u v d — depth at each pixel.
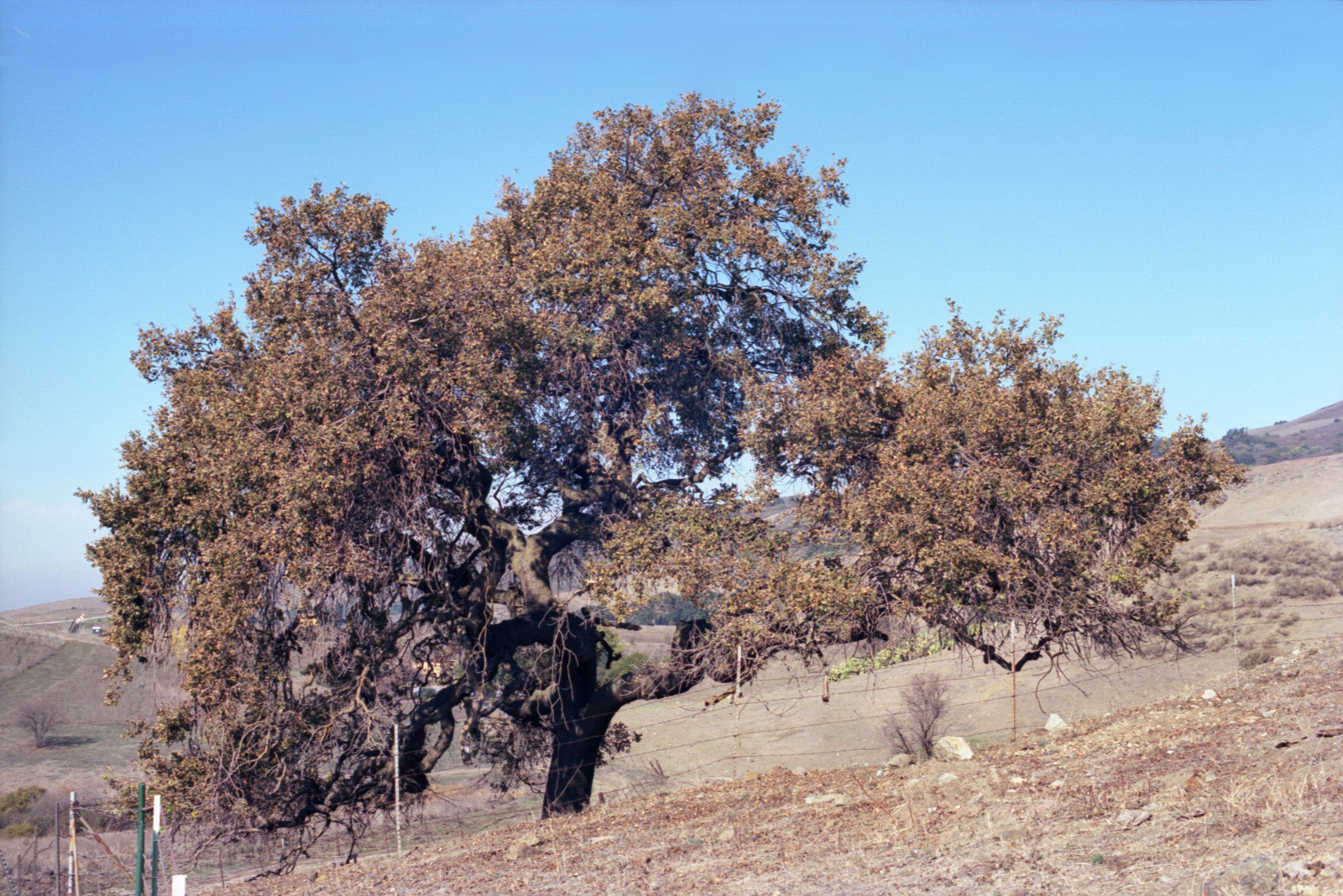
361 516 16.20
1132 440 14.09
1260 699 12.84
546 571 19.61
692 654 17.84
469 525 19.11
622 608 15.60
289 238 17.80
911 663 32.91
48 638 70.56
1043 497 13.80
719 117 19.75
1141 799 8.71
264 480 15.09
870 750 25.05
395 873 12.05
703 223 18.69
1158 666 25.02
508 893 9.43
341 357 16.17
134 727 17.75
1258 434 192.38
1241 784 8.42
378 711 17.31
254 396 16.09
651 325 18.23
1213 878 5.86
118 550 16.02
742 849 9.85
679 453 19.39
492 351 16.94
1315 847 6.21
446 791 30.81
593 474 19.75
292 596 15.08
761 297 19.92
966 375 15.84
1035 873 7.04
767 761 26.39
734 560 15.85
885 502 14.09
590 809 16.20
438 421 17.41
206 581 15.76
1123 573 13.78
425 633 19.75
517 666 21.48
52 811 33.56
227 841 17.66
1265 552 37.50
